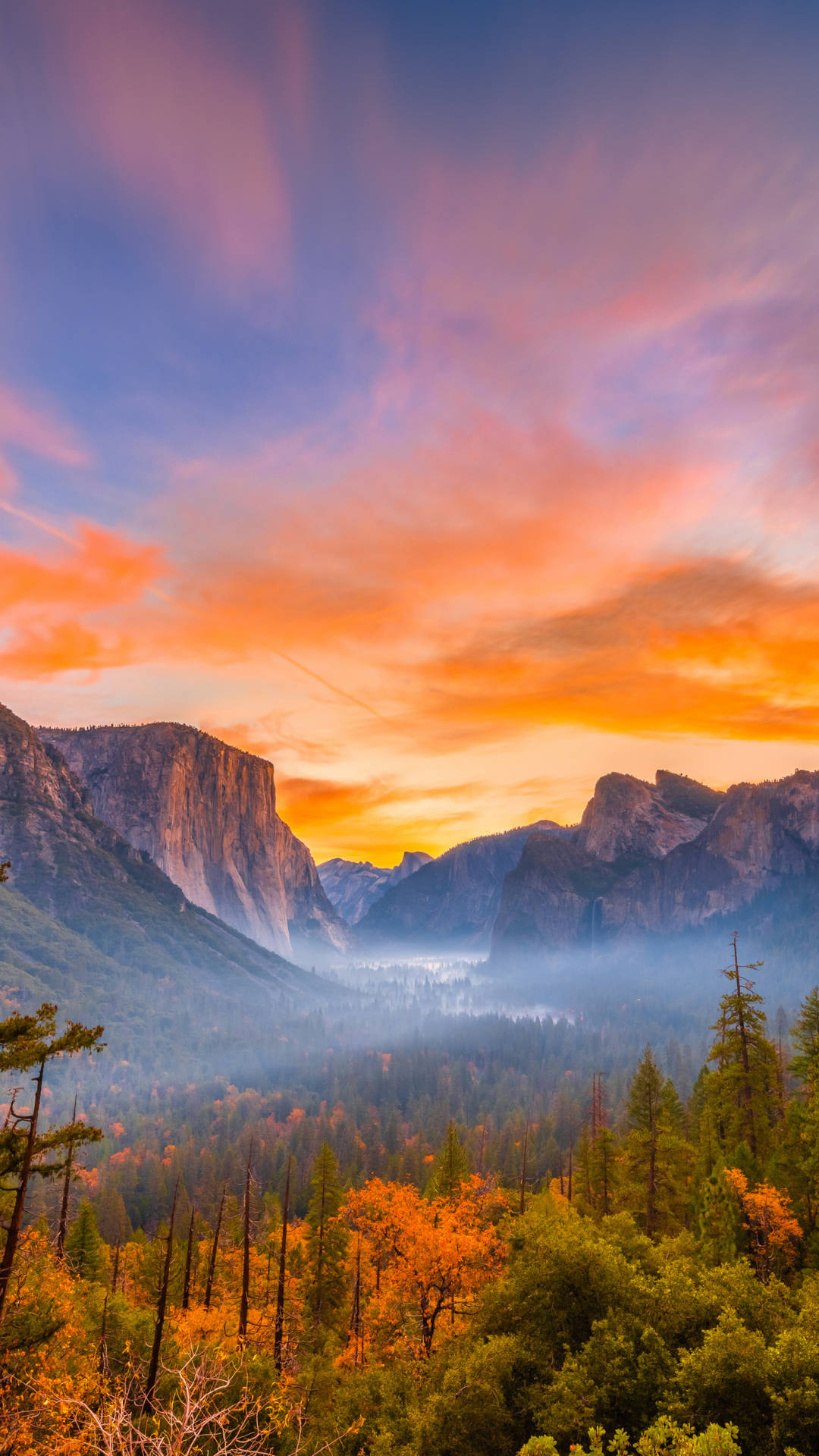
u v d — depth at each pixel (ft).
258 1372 101.04
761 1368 70.18
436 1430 80.84
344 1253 177.27
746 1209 119.75
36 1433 61.05
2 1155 67.10
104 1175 429.79
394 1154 422.00
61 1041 69.00
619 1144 210.79
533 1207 191.01
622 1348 80.43
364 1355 143.02
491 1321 95.40
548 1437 66.39
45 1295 79.71
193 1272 212.43
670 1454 63.26
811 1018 169.27
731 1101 160.35
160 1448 52.65
